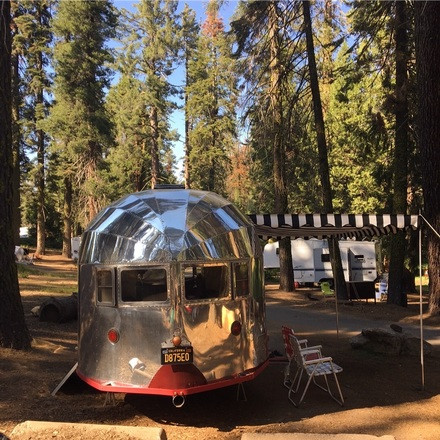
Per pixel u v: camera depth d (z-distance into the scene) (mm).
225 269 4980
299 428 4734
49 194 42125
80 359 5195
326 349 8492
